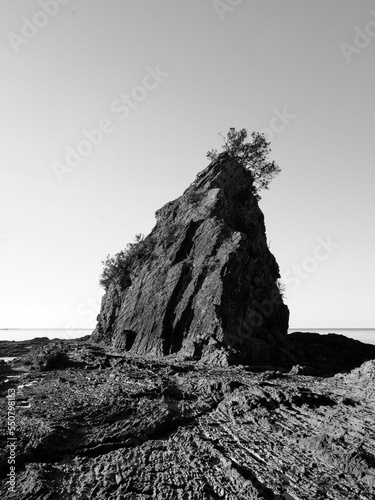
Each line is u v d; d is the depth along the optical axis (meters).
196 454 10.94
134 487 9.06
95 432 12.40
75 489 9.03
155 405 15.14
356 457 10.12
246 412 14.57
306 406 14.91
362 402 15.91
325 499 8.59
